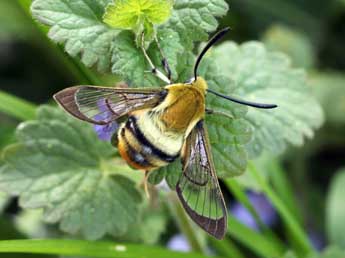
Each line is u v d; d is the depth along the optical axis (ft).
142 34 0.62
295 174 1.05
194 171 0.60
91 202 0.73
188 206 0.60
